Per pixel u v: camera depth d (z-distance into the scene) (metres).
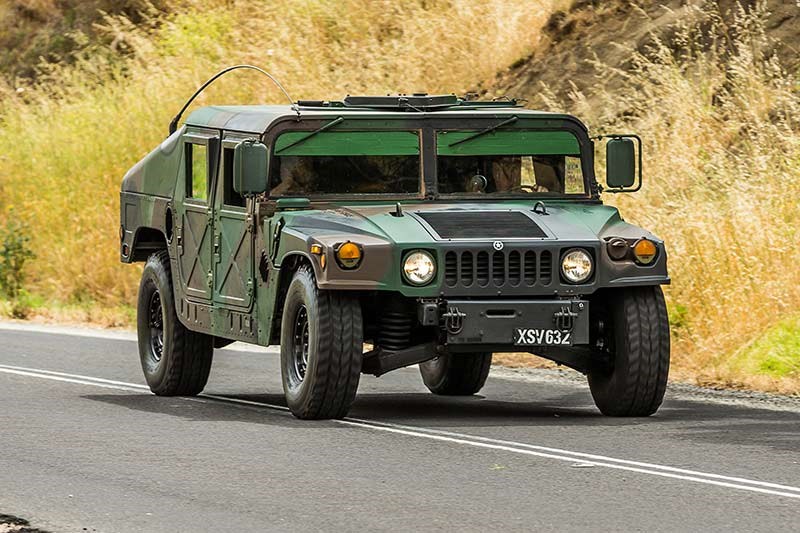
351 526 16.91
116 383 30.97
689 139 41.50
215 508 17.94
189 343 28.98
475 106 27.67
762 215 35.66
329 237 24.02
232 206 27.09
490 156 26.64
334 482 19.44
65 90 67.56
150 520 17.36
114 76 65.88
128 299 51.59
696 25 47.12
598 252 24.30
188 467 20.58
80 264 53.50
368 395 29.48
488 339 23.92
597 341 25.34
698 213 36.97
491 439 22.78
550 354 24.88
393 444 22.33
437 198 26.28
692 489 18.73
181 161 29.12
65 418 25.39
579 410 26.55
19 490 19.17
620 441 22.48
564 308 24.09
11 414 25.88
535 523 16.92
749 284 33.44
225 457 21.33
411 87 53.00
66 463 21.00
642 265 24.55
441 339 24.25
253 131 26.44
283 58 55.81
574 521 17.00
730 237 35.41
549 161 26.91
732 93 43.75
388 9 57.94
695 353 32.81
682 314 34.88
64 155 58.59
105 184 56.59
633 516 17.23
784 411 25.86
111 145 57.81
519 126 26.78
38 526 17.20
